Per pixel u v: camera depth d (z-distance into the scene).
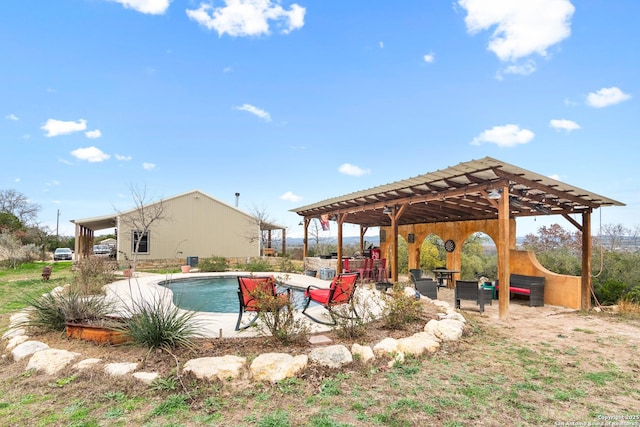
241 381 3.43
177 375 3.37
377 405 3.08
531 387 3.53
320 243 25.55
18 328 5.07
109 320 4.99
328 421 2.79
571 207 9.38
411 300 5.77
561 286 9.05
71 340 4.52
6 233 23.58
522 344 5.09
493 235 11.00
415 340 4.61
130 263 17.58
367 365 3.93
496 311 8.00
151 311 4.39
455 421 2.84
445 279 13.41
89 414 2.83
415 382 3.58
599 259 11.98
